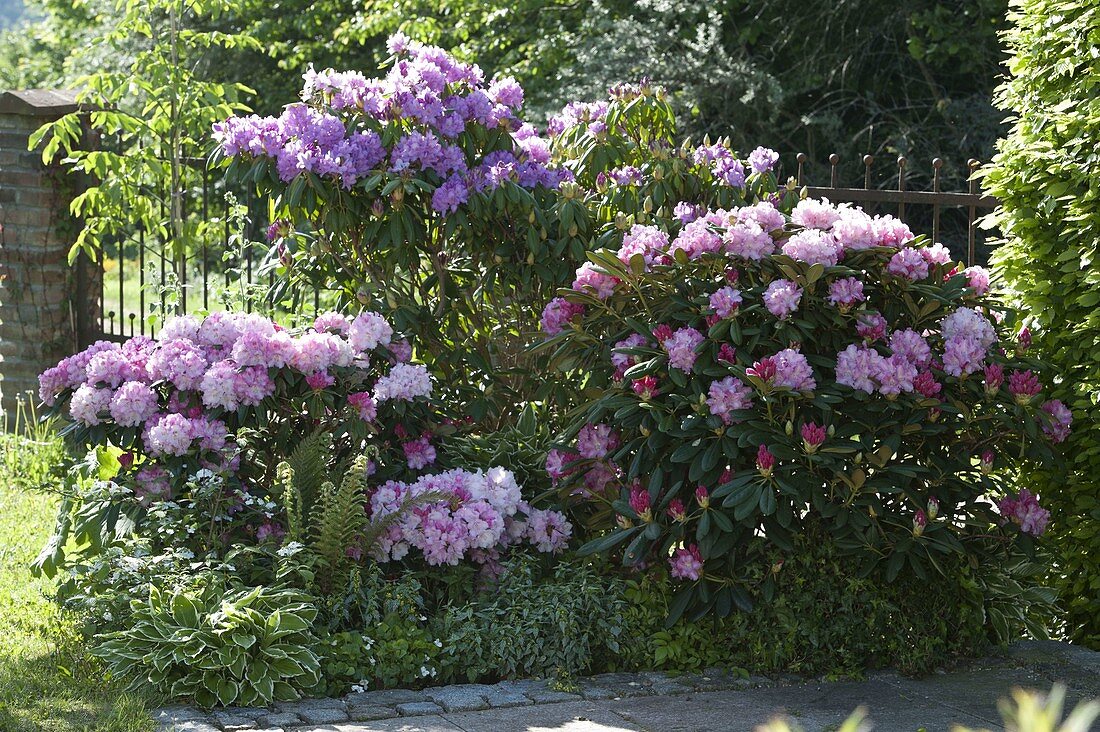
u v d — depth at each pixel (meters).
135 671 4.00
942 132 14.38
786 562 4.16
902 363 4.11
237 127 5.16
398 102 5.18
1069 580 4.79
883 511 4.14
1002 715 3.76
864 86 15.10
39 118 7.67
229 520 4.58
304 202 5.13
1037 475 4.84
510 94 5.54
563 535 4.70
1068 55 4.67
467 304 5.73
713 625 4.33
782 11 14.86
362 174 5.15
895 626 4.22
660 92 5.91
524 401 5.62
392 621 4.23
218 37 7.59
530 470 5.06
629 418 4.29
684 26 14.96
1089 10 4.52
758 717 3.76
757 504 4.12
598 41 14.32
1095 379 4.60
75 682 3.94
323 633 4.17
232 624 3.95
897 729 3.63
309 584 4.27
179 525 4.48
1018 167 4.88
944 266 4.41
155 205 7.95
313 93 5.30
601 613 4.28
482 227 5.32
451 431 5.06
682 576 4.24
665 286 4.46
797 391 4.05
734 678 4.16
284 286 5.60
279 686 3.93
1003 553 4.44
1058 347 4.77
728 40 14.88
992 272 5.02
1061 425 4.37
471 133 5.46
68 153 7.62
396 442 4.99
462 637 4.21
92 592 4.45
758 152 5.77
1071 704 3.86
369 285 5.41
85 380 4.86
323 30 19.19
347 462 4.83
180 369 4.64
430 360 5.60
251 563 4.46
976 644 4.36
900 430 4.12
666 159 5.48
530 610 4.30
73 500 4.87
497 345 5.77
